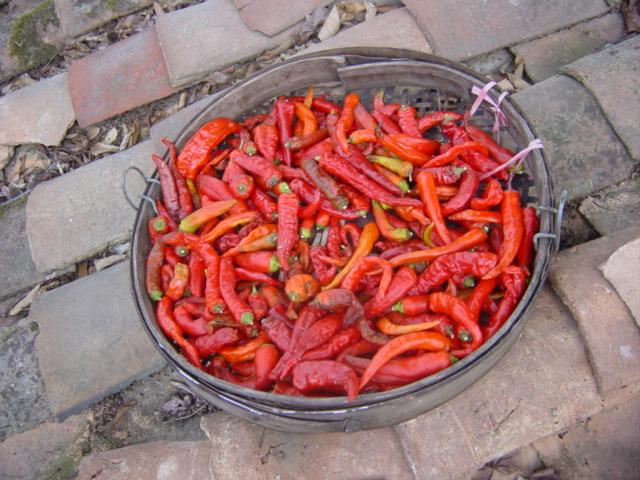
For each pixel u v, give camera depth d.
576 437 0.66
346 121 0.76
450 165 0.73
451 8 0.89
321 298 0.63
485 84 0.71
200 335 0.69
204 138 0.78
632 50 0.79
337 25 0.95
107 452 0.73
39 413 0.81
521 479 0.65
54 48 1.12
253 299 0.69
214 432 0.69
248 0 0.98
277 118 0.80
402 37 0.89
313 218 0.75
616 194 0.75
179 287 0.71
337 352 0.63
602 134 0.76
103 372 0.81
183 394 0.79
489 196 0.68
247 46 0.97
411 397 0.56
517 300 0.63
